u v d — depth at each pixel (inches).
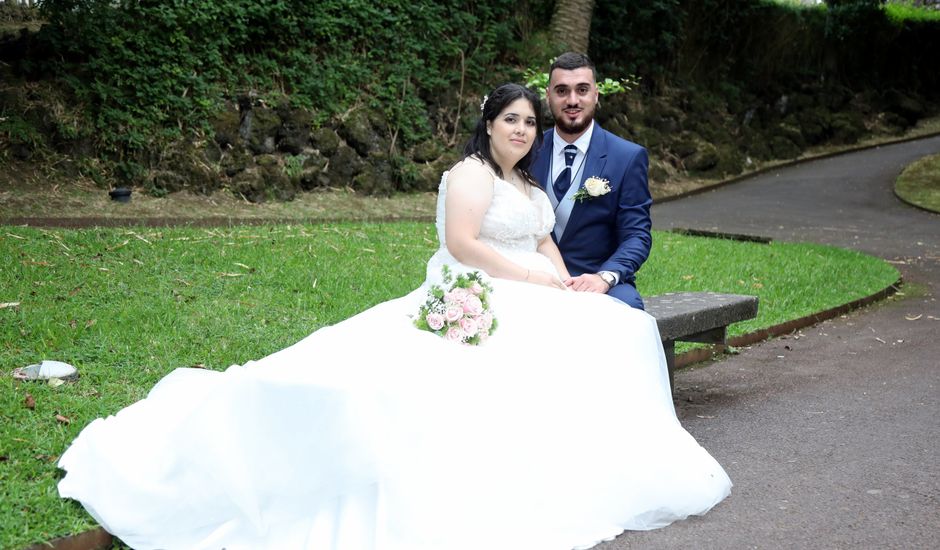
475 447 129.9
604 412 139.5
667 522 134.9
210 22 479.2
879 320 297.3
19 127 417.7
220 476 124.0
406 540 122.3
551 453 133.3
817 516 137.4
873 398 204.5
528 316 148.3
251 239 328.8
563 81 184.2
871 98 966.4
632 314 156.2
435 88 584.7
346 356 136.3
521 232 163.5
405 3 568.1
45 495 127.6
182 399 147.1
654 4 760.3
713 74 843.4
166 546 124.2
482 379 135.7
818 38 937.5
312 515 125.3
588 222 186.9
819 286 335.0
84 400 166.2
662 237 434.9
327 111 520.7
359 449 122.7
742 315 211.2
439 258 163.6
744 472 157.5
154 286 253.4
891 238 498.9
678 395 210.5
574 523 129.5
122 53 447.5
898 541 128.0
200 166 456.1
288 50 516.7
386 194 527.2
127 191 421.4
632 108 741.9
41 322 209.0
